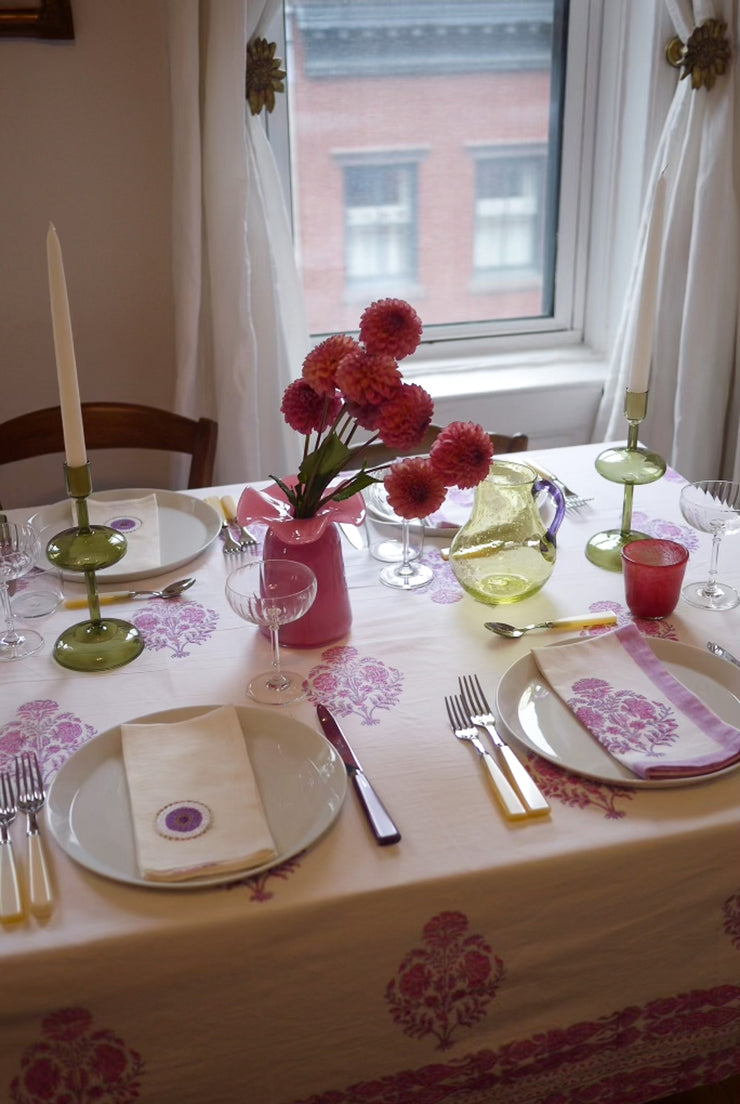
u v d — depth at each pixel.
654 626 1.32
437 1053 1.02
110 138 2.30
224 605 1.41
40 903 0.90
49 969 0.87
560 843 0.96
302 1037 0.97
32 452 2.00
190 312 2.28
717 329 2.49
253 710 1.13
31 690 1.23
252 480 2.39
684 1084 1.12
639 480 1.46
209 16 2.10
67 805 1.02
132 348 2.49
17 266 2.37
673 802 1.01
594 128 2.72
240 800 1.01
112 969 0.88
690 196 2.45
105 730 1.14
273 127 2.55
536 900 0.96
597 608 1.37
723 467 2.69
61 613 1.40
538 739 1.11
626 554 1.34
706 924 1.02
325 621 1.29
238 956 0.91
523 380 2.72
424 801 1.03
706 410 2.55
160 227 2.39
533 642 1.30
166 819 0.99
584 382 2.70
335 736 1.12
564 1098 1.09
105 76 2.25
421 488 1.17
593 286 2.88
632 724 1.12
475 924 0.96
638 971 1.04
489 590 1.36
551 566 1.37
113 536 1.29
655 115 2.51
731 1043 1.11
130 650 1.29
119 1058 0.93
